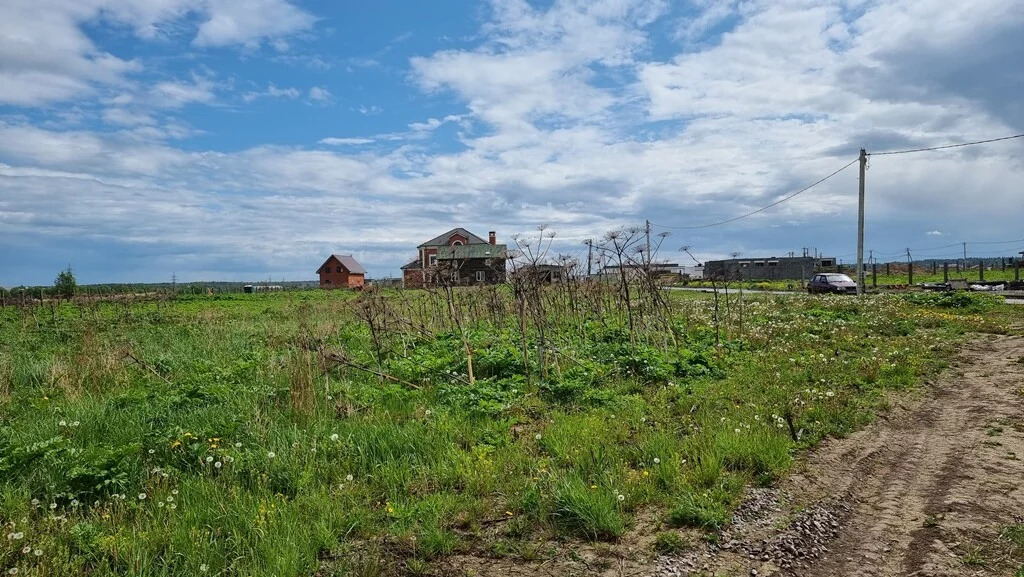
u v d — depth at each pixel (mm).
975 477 5551
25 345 14844
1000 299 22672
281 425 6953
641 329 12820
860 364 10086
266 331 15773
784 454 5973
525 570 4160
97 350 11828
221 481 5477
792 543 4453
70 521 4656
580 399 8102
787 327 14711
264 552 4207
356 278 77188
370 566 4090
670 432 6723
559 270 13703
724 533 4598
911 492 5309
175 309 28094
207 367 10602
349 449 6133
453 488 5414
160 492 5191
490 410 7426
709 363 10211
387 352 11594
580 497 4840
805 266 59812
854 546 4430
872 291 33375
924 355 11078
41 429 7035
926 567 4066
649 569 4129
